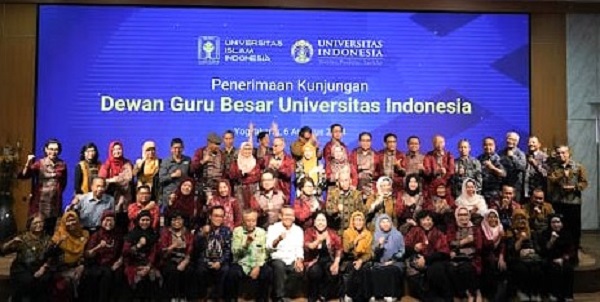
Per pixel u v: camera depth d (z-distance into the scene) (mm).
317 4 6352
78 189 5734
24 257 4723
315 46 6363
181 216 4992
